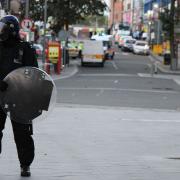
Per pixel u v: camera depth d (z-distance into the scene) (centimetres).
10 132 2131
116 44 18738
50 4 9162
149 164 1634
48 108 1367
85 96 4444
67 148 1858
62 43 9381
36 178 1399
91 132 2253
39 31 10850
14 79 1351
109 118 2791
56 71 7431
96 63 9712
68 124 2477
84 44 9756
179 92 5344
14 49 1366
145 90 5412
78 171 1505
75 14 9306
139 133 2277
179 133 2312
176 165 1628
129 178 1438
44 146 1878
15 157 1658
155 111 3344
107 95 4628
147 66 10212
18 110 1351
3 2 6444
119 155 1766
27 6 7238
